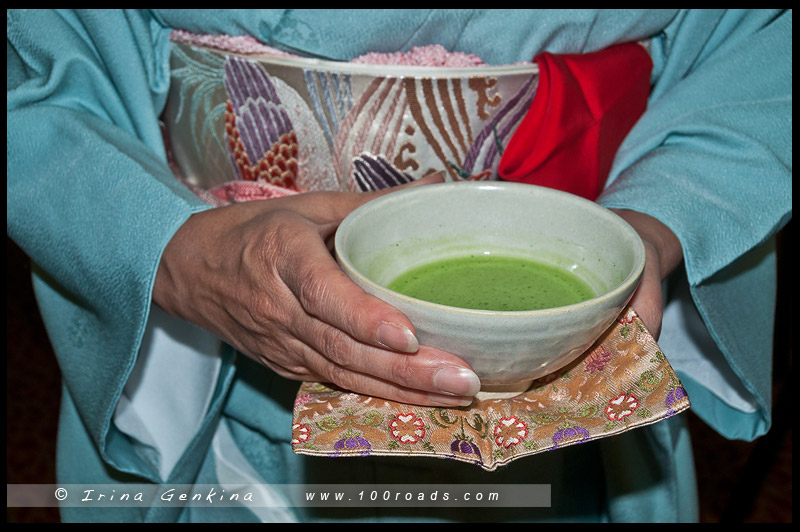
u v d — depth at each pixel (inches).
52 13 31.1
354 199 26.7
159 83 31.9
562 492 34.3
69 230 29.1
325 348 21.0
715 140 31.1
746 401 36.0
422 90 28.7
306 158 30.5
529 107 29.8
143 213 27.9
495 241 23.9
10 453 75.0
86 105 32.5
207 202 32.8
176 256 26.9
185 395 33.9
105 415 31.4
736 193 29.8
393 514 34.2
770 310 36.6
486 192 23.6
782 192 29.6
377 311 18.6
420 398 20.4
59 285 32.5
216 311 26.3
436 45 29.3
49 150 30.4
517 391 21.5
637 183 30.1
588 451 34.2
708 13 32.6
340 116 29.3
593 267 22.6
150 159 30.9
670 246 28.3
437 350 19.1
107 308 29.3
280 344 23.7
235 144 31.3
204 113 31.4
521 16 28.8
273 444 35.8
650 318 24.1
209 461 36.1
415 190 23.3
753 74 32.6
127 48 31.0
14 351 90.0
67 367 32.7
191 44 30.5
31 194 29.8
